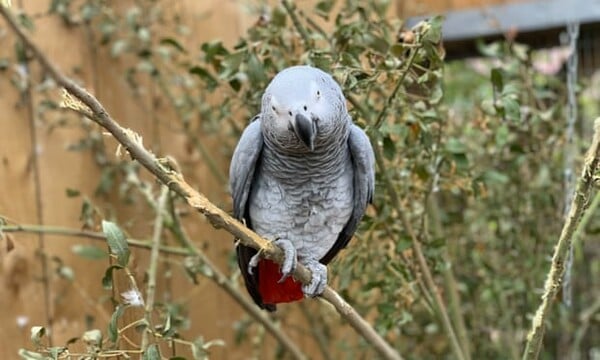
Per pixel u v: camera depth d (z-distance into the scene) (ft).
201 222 7.90
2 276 6.42
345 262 5.75
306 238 4.84
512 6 8.39
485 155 7.19
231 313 8.23
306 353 8.71
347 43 5.32
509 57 7.27
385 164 5.49
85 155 7.21
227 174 8.24
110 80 7.48
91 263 7.06
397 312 5.63
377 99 6.07
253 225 4.92
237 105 6.15
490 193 7.49
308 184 4.64
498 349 7.77
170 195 6.07
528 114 6.66
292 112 3.89
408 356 8.03
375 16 7.14
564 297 5.78
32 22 6.48
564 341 8.46
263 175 4.77
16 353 6.47
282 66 5.57
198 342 4.56
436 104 5.26
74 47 7.20
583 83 6.98
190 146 8.00
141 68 7.24
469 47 9.09
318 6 5.57
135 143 3.57
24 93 6.75
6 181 6.57
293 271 4.53
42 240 6.79
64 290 6.86
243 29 8.03
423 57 4.96
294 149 4.26
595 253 8.80
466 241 7.82
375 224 5.62
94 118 3.43
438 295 5.46
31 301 6.63
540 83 7.33
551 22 8.12
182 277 7.63
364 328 5.02
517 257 7.31
